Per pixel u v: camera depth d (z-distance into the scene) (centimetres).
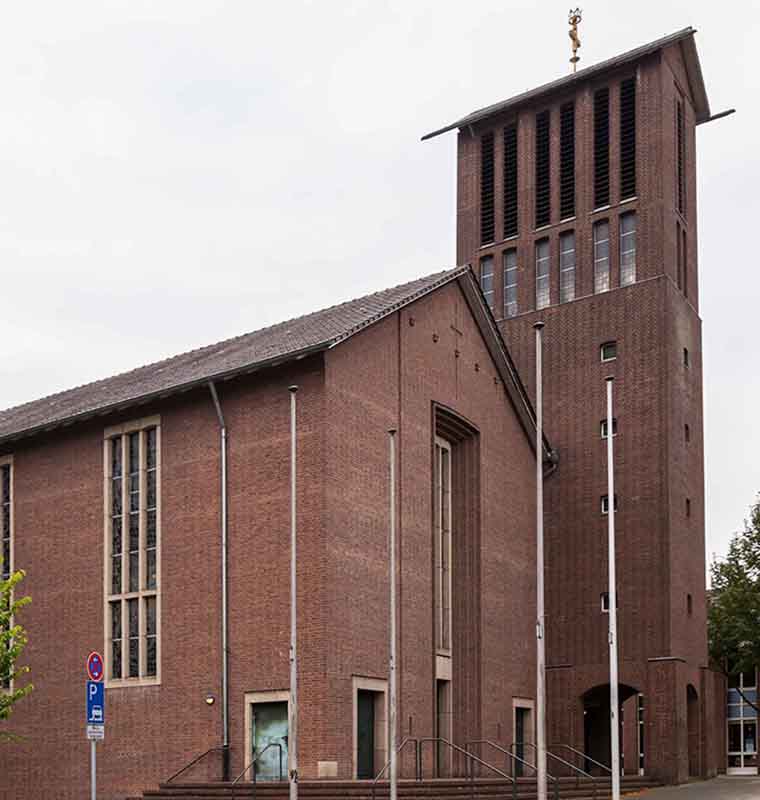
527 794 3138
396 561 3469
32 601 3778
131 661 3503
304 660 3145
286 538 3238
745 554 5109
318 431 3247
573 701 4309
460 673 3841
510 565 4116
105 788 3456
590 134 4653
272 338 3828
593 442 4450
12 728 3731
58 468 3809
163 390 3462
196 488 3441
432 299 3812
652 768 4094
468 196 4947
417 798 2900
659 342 4375
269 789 2972
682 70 4741
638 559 4278
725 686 5900
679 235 4612
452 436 3950
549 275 4675
